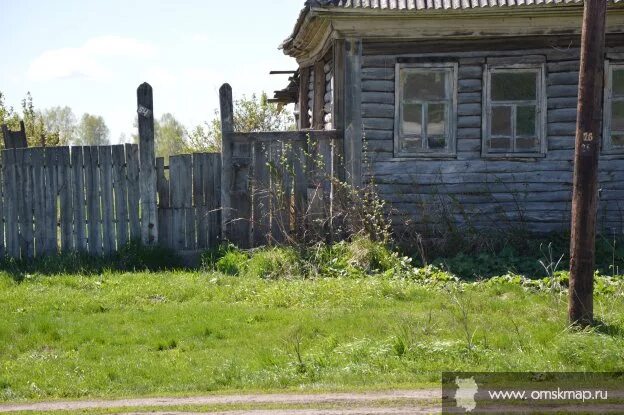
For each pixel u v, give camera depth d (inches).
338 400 273.9
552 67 562.9
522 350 328.2
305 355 327.0
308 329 366.3
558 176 562.6
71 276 489.4
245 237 538.0
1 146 895.7
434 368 308.0
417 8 524.1
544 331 346.6
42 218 534.6
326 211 536.4
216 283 469.7
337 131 549.3
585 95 343.3
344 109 551.8
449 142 564.4
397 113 559.8
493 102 565.3
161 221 541.6
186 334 366.3
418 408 263.3
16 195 534.3
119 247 534.9
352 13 527.8
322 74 657.6
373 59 557.9
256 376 305.9
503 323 368.5
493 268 490.6
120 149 534.6
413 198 557.6
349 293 435.2
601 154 564.7
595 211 348.8
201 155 542.0
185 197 542.0
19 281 486.6
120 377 310.5
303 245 520.1
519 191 561.3
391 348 327.0
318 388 290.2
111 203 534.9
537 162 562.6
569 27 555.5
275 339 356.2
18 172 534.0
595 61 341.7
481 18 547.8
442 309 403.2
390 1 529.0
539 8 529.0
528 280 453.1
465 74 563.2
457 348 326.0
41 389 298.5
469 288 447.2
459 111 563.8
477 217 559.2
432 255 532.1
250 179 537.6
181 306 423.2
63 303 428.8
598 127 344.8
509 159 562.6
